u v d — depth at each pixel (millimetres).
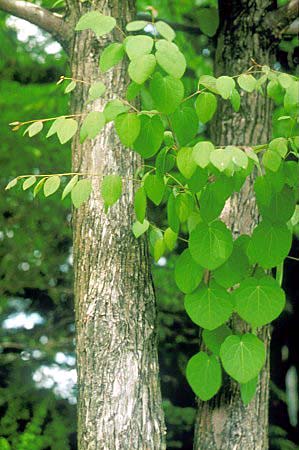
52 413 9203
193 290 3318
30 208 9484
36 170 9469
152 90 2863
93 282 3498
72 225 3678
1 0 3885
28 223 9523
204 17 4375
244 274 3334
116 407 3377
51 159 9406
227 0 4301
